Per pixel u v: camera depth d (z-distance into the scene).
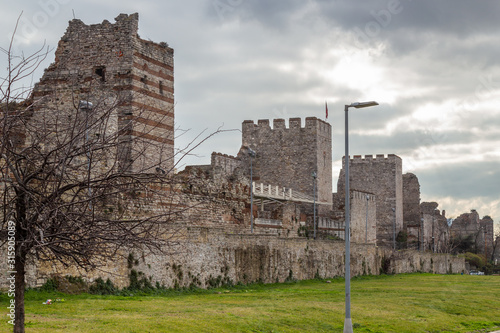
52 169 18.92
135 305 32.72
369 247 77.31
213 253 46.06
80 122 21.80
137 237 19.36
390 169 119.94
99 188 19.59
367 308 38.81
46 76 45.50
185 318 29.33
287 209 73.25
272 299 40.31
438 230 137.50
